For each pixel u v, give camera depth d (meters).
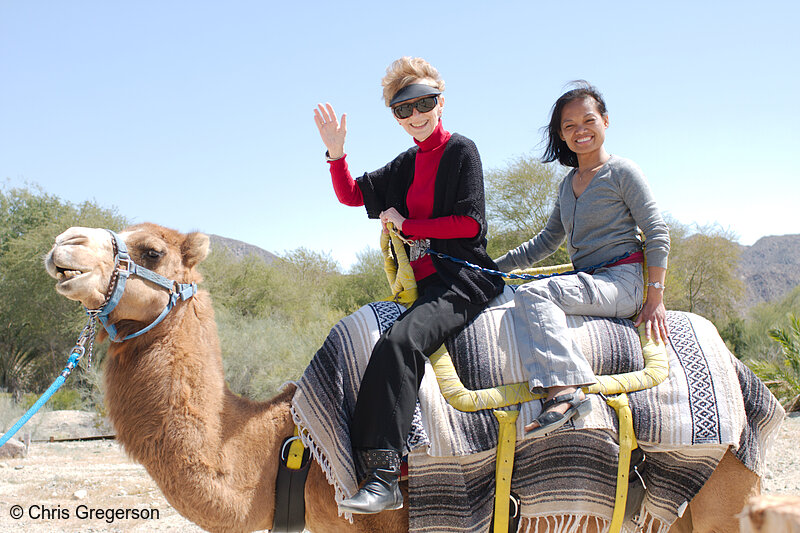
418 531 3.38
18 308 31.83
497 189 29.31
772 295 84.44
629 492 3.80
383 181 4.30
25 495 9.50
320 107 4.26
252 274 36.00
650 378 3.76
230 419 3.48
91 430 17.23
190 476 3.31
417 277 4.02
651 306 4.02
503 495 3.48
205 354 3.55
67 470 11.38
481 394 3.54
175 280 3.64
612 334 3.85
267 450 3.49
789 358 15.50
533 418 3.55
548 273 4.47
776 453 10.65
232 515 3.36
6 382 32.38
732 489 3.81
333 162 4.29
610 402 3.64
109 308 3.46
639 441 3.68
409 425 3.38
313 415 3.45
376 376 3.41
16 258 32.53
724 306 36.19
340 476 3.37
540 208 28.70
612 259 4.21
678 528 4.11
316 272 44.31
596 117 4.38
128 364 3.47
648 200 4.12
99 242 3.47
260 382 19.92
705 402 3.73
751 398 3.96
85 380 21.70
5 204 38.12
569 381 3.54
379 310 3.82
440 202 3.92
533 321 3.71
